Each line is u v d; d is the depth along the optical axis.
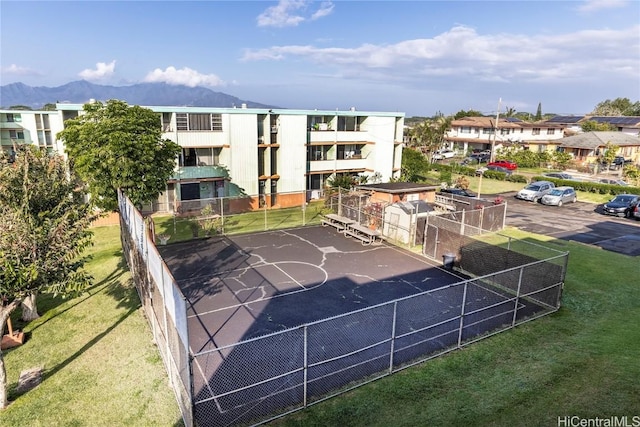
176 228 24.70
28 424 8.59
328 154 38.94
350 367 9.94
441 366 10.20
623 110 116.75
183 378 8.32
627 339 11.18
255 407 8.66
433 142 61.69
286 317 13.30
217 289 15.62
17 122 51.12
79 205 11.57
